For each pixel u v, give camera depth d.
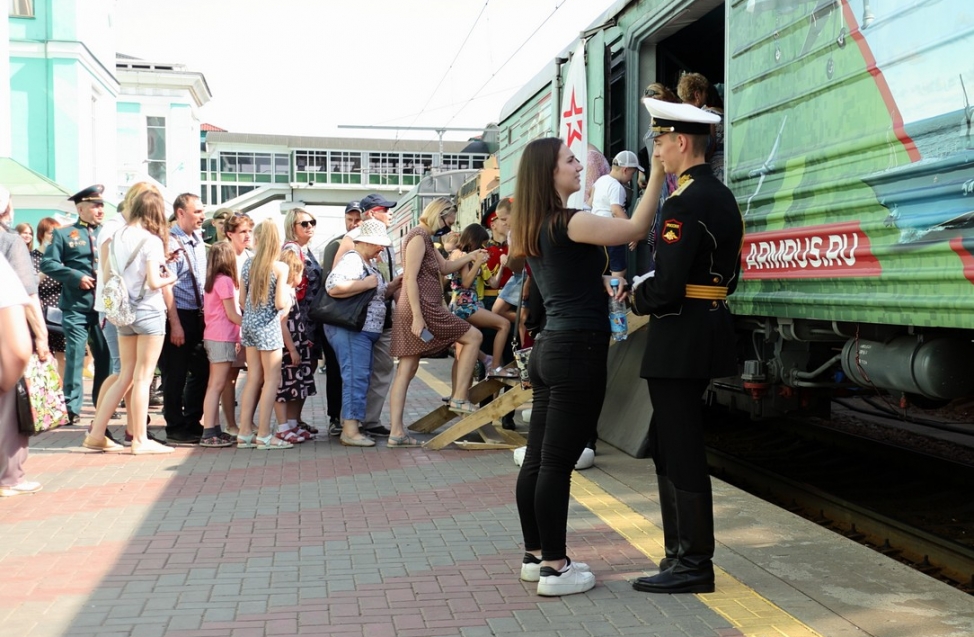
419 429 8.33
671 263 3.79
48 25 21.53
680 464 3.98
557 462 4.00
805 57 5.04
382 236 7.66
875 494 6.67
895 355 4.93
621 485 6.00
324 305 7.57
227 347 7.62
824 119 4.89
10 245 6.07
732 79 5.89
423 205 23.00
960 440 8.20
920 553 5.27
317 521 5.27
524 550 4.67
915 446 8.06
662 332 3.96
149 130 36.66
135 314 7.13
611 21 8.06
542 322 4.56
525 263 4.66
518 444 7.45
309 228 8.09
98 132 24.34
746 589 4.02
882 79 4.39
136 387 7.30
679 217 3.81
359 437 7.65
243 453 7.36
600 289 4.11
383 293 7.80
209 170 61.03
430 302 7.37
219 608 3.91
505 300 8.14
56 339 9.82
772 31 5.38
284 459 7.09
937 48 4.02
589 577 4.08
